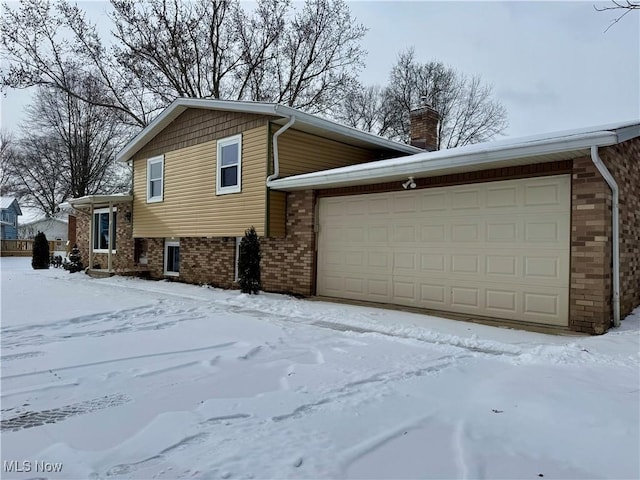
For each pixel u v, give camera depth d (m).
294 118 9.85
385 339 5.84
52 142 32.25
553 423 3.07
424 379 4.12
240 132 10.86
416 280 8.45
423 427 3.04
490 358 4.89
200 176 12.05
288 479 2.32
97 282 13.23
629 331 5.95
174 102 12.27
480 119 28.97
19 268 19.47
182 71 20.75
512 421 3.13
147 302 8.86
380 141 11.85
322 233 10.05
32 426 3.00
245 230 10.59
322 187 9.77
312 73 23.06
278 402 3.49
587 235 6.14
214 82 21.73
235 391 3.77
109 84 21.11
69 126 31.34
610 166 6.20
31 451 2.62
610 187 6.13
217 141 11.50
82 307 8.12
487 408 3.38
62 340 5.64
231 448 2.68
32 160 34.62
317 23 22.41
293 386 3.90
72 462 2.49
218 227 11.39
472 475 2.39
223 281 11.94
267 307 8.52
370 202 9.21
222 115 11.39
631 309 7.36
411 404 3.47
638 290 7.91
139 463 2.48
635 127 6.12
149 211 14.07
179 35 20.22
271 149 10.17
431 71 28.55
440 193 8.12
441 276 8.08
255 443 2.75
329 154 11.49
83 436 2.84
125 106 21.88
